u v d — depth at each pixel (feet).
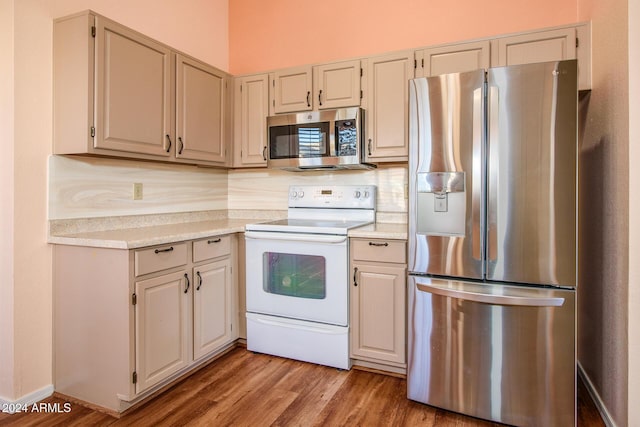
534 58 7.11
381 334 7.29
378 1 9.30
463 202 5.94
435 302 6.19
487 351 5.88
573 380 5.49
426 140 6.15
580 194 7.47
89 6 7.19
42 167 6.45
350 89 8.45
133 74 7.01
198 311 7.45
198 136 8.61
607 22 5.96
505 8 8.23
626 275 5.16
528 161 5.56
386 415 6.11
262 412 6.19
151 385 6.37
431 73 7.78
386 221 9.20
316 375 7.41
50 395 6.66
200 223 9.55
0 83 6.17
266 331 8.29
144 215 8.40
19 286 6.18
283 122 8.83
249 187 10.73
